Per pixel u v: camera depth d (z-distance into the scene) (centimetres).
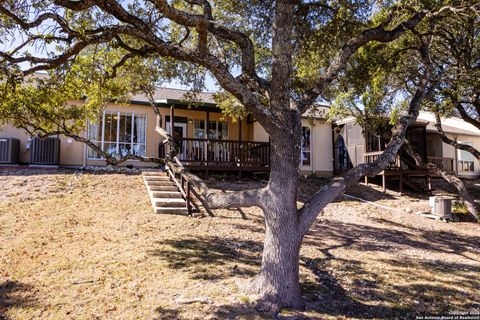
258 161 1462
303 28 761
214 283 531
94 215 863
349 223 1076
